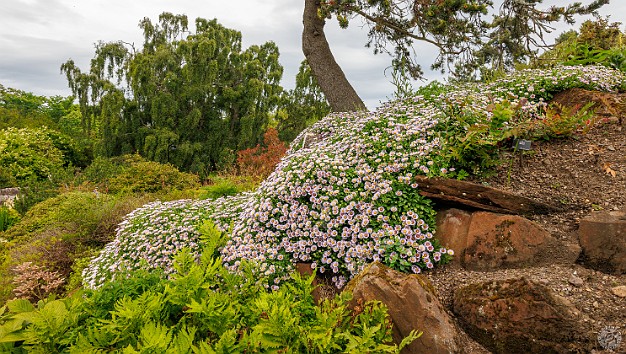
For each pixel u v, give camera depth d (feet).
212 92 58.03
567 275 9.75
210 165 58.85
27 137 58.54
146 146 53.26
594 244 10.17
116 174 40.78
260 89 58.95
